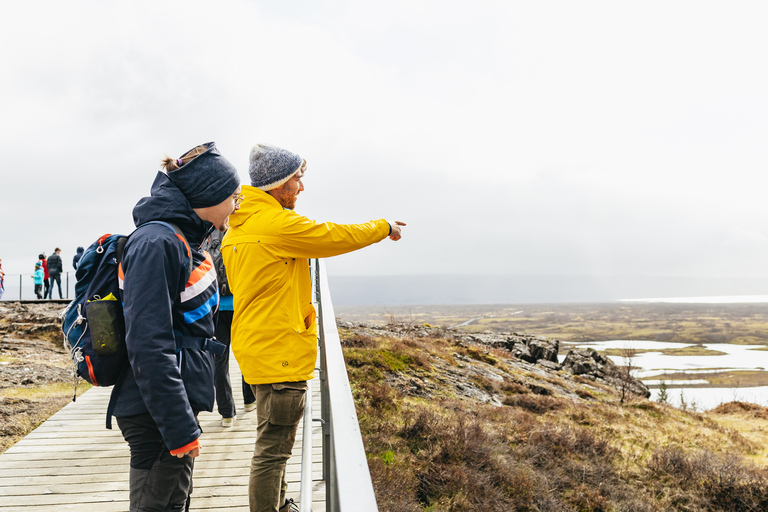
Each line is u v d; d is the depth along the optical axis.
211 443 3.77
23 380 8.77
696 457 11.73
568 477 10.16
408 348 16.89
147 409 1.51
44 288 17.44
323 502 2.93
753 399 29.36
